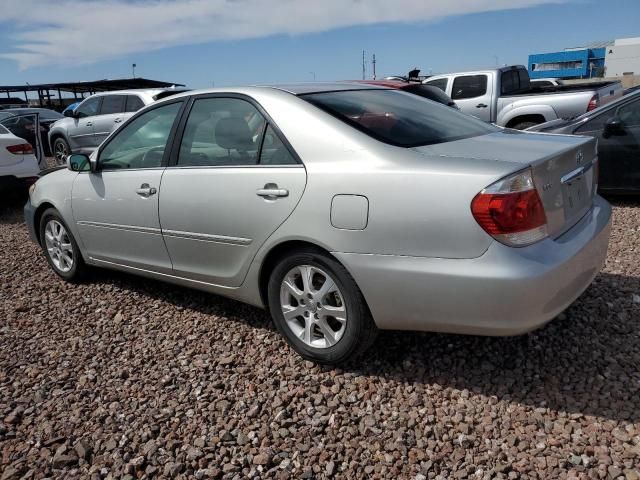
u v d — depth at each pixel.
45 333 4.02
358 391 3.06
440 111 3.79
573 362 3.20
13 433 2.85
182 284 4.02
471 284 2.64
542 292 2.62
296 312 3.32
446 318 2.78
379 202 2.84
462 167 2.71
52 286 4.98
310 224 3.07
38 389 3.25
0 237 7.02
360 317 3.03
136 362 3.52
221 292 3.75
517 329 2.67
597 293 4.04
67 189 4.69
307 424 2.82
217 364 3.45
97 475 2.54
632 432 2.61
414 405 2.91
